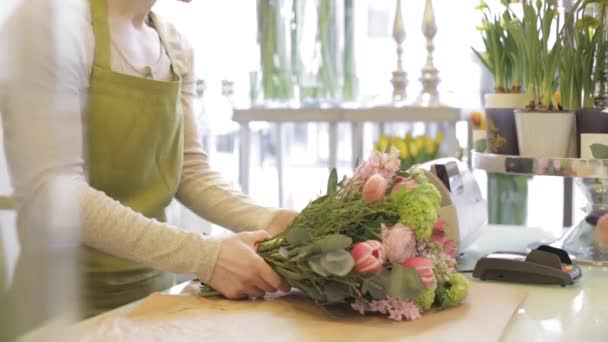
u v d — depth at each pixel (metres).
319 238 1.10
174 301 1.15
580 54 1.49
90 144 1.34
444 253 1.15
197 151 1.58
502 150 1.59
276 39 2.94
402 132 3.18
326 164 3.45
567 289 1.26
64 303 0.55
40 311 0.53
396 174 1.17
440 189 1.44
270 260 1.16
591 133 1.44
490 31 1.66
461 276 1.13
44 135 0.53
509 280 1.32
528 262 1.30
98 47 1.33
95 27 1.34
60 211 0.54
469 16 2.99
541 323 1.05
